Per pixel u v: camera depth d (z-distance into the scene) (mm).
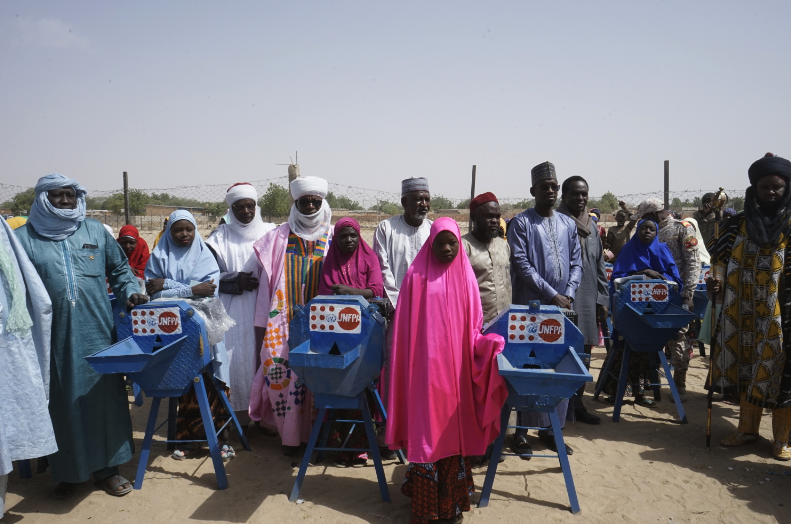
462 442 3584
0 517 3594
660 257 5957
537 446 4988
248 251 5219
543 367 3896
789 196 4520
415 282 3668
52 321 3891
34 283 3709
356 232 4539
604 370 6211
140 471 4188
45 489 4227
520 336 3844
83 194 4137
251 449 4934
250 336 5117
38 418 3664
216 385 4656
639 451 4852
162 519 3742
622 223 8484
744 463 4574
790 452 4645
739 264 4730
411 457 3504
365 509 3855
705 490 4105
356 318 3822
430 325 3574
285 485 4219
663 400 6336
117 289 4391
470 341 3686
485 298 4598
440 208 20219
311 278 4871
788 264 4418
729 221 4875
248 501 3969
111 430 4043
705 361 8086
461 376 3633
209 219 35125
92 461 3984
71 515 3826
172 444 4965
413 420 3559
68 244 3959
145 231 28734
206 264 4832
